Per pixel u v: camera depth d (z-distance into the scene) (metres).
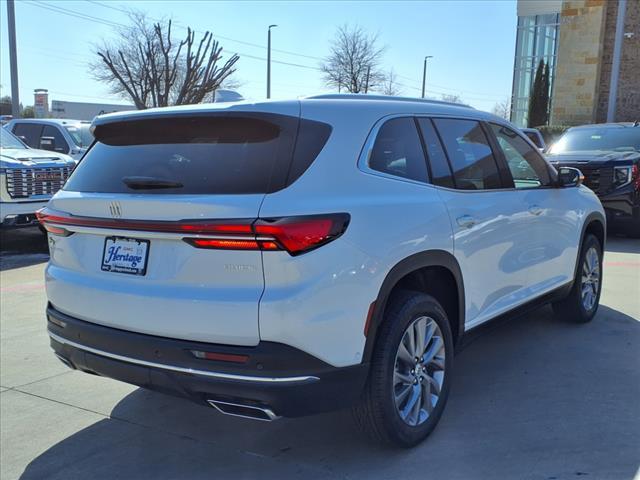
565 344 4.86
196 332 2.73
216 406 2.82
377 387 3.00
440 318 3.40
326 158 2.88
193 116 3.01
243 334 2.65
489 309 3.92
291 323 2.60
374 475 3.04
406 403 3.23
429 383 3.37
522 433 3.40
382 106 3.34
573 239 4.96
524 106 38.16
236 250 2.64
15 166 9.15
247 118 2.89
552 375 4.22
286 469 3.14
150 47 23.78
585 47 26.22
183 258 2.77
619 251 8.98
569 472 2.99
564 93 26.97
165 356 2.82
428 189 3.40
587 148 10.86
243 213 2.62
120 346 2.96
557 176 4.76
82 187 3.28
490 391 3.98
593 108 26.39
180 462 3.26
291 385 2.64
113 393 4.20
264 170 2.77
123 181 3.06
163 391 2.95
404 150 3.37
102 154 3.39
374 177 3.07
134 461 3.29
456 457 3.17
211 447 3.41
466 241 3.55
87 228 3.12
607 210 9.65
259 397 2.66
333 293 2.71
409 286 3.42
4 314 6.12
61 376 4.50
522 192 4.25
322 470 3.12
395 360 3.07
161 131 3.19
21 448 3.45
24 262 8.94
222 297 2.66
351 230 2.79
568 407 3.71
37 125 13.25
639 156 9.73
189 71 22.52
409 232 3.09
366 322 2.86
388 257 2.94
